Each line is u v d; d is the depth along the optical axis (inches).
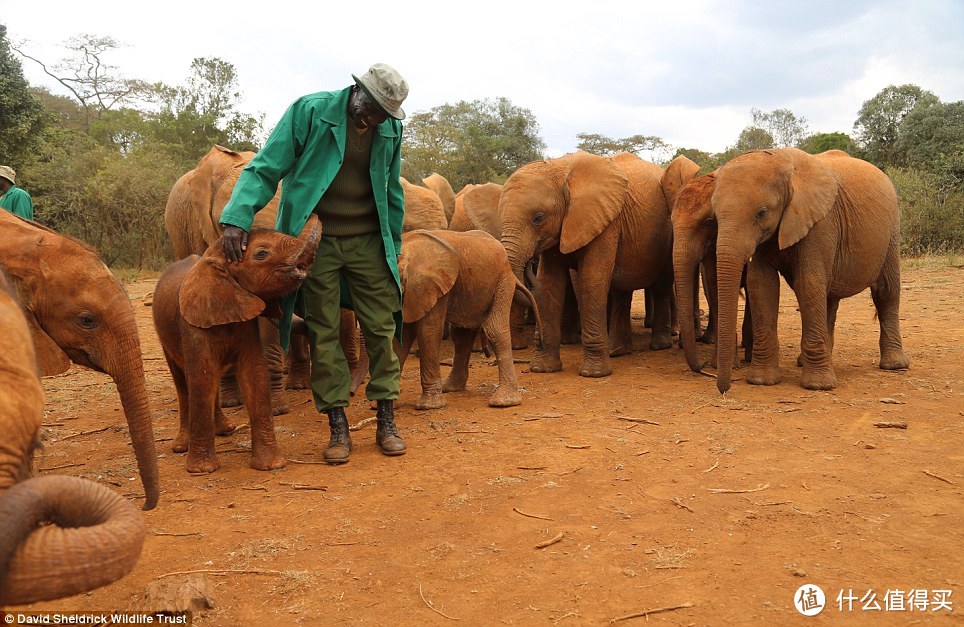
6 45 960.3
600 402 268.1
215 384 198.8
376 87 190.2
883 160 1656.0
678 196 327.0
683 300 321.1
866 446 205.9
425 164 1625.2
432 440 224.7
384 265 211.0
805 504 166.1
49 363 147.6
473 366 350.6
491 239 274.2
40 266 142.9
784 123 2282.2
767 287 293.1
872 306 539.2
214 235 325.7
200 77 1600.6
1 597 61.7
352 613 123.6
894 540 146.3
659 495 174.2
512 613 122.8
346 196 203.9
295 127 195.8
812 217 275.9
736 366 329.7
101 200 1003.9
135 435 141.8
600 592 128.9
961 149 1066.1
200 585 126.6
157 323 211.6
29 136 989.8
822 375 279.4
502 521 161.6
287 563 142.6
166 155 1326.3
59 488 68.0
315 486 185.2
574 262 341.7
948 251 876.6
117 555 65.9
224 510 170.7
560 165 331.9
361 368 286.7
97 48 1934.1
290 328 201.0
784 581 130.6
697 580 132.0
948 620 116.7
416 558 144.0
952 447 204.7
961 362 321.1
